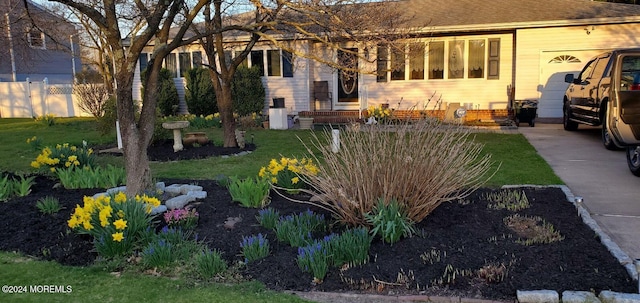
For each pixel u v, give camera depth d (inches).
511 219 200.4
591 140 443.5
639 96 290.2
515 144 426.3
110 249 169.6
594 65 437.7
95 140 518.9
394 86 650.2
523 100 567.2
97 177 273.0
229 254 172.7
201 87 701.9
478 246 171.9
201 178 303.7
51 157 307.4
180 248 173.2
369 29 278.1
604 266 152.9
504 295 138.2
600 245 170.4
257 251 167.3
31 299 140.2
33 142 450.6
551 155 373.1
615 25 557.3
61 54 1115.9
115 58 220.7
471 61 625.3
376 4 369.7
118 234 164.9
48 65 1098.1
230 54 695.1
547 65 586.2
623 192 258.2
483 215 207.2
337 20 255.4
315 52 685.3
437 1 702.5
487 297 137.6
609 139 385.7
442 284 144.7
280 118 597.3
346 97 687.7
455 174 205.9
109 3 213.9
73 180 272.1
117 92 225.9
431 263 157.9
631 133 291.1
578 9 593.9
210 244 181.8
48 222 208.8
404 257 163.3
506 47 611.5
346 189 191.0
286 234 181.5
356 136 200.2
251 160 375.6
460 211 212.8
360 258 158.6
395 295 140.3
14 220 211.2
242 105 669.3
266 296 141.9
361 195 187.8
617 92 295.9
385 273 151.9
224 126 436.1
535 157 361.7
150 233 179.3
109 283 151.6
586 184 277.3
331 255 158.1
